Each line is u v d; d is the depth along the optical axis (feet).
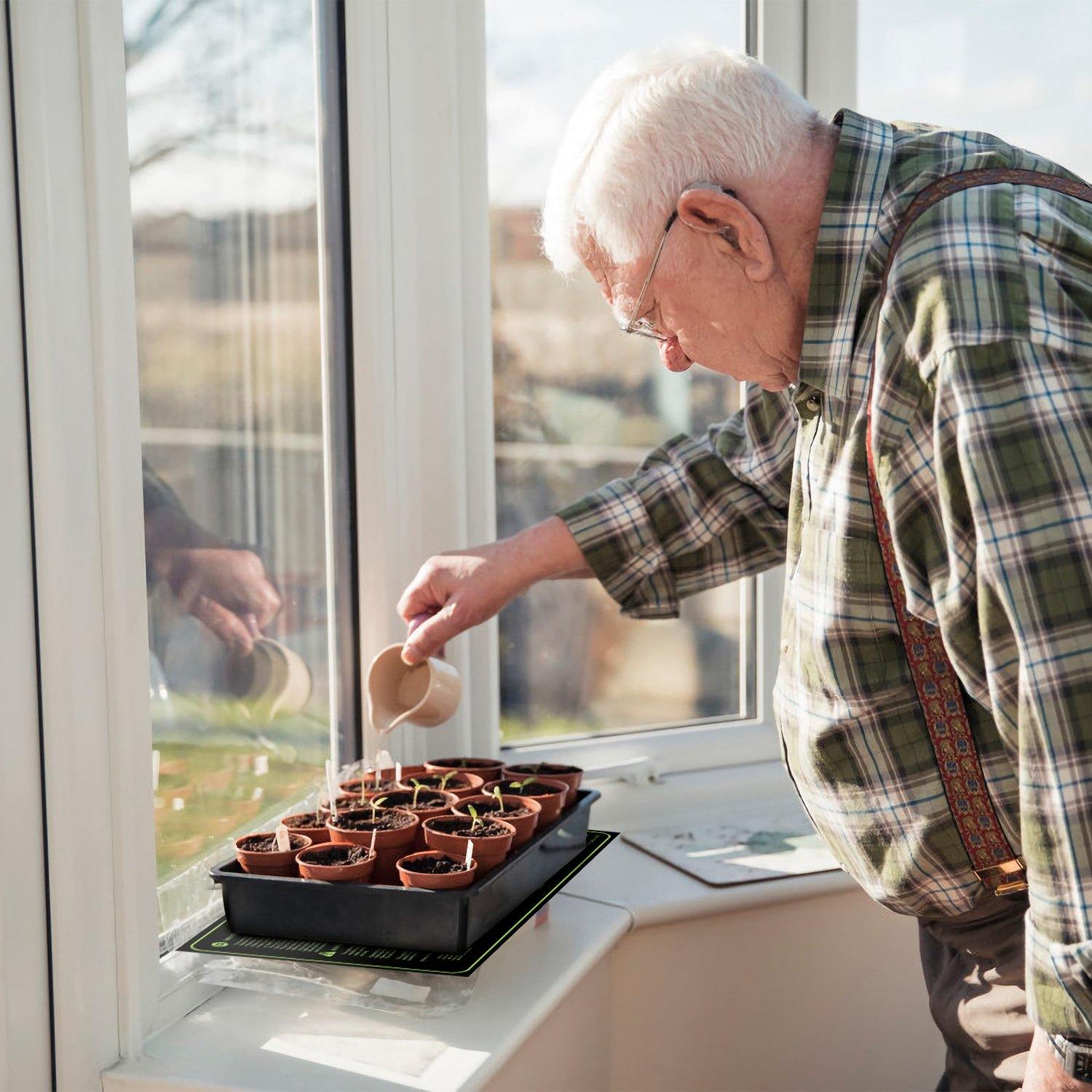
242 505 4.00
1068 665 2.47
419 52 4.78
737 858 5.19
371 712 4.38
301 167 4.31
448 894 3.44
